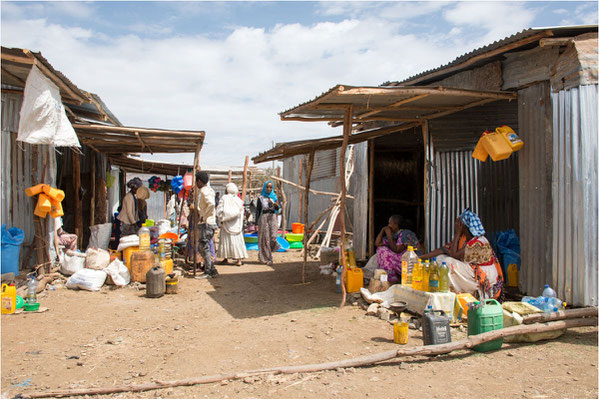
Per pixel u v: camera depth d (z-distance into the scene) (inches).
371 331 209.0
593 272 217.6
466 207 313.0
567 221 226.4
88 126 339.6
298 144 345.7
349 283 284.5
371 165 430.0
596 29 232.7
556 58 240.8
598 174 217.5
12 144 302.8
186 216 647.8
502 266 316.2
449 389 140.6
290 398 135.8
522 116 261.1
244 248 424.2
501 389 140.3
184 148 443.2
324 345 189.0
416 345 187.3
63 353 180.9
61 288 298.2
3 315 233.5
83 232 488.1
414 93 233.1
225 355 178.2
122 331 212.7
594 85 218.7
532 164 254.1
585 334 194.7
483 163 315.0
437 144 314.2
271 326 220.7
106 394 142.1
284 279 352.8
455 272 237.0
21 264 311.4
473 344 169.8
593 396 134.3
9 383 150.3
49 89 258.5
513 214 326.6
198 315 243.9
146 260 320.2
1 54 232.4
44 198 299.1
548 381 146.0
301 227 614.2
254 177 1018.1
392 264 290.4
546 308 202.2
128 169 682.8
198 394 140.4
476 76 296.8
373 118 309.0
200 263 390.9
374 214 436.1
